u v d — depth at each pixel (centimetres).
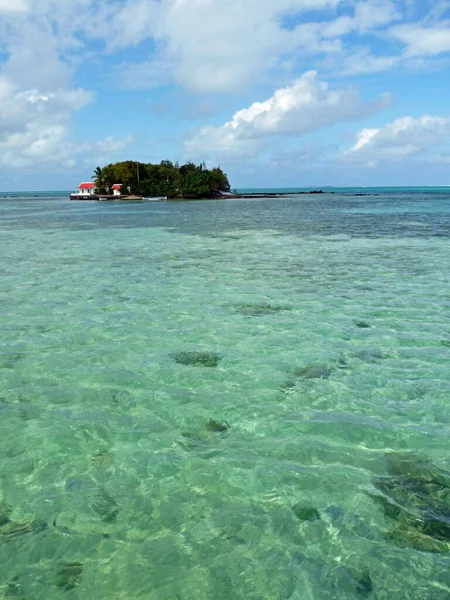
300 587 427
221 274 1727
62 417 720
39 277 1698
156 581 435
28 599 418
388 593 420
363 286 1498
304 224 3831
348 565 449
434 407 734
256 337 1045
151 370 883
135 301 1348
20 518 515
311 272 1744
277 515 514
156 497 546
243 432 677
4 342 1026
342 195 13812
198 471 591
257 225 3775
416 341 1002
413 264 1883
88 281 1623
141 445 648
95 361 924
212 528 498
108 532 494
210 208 6781
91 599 418
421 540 477
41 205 8988
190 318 1184
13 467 602
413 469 590
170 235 3102
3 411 738
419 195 13412
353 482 567
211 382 832
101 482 574
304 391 793
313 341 1014
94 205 8406
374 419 703
